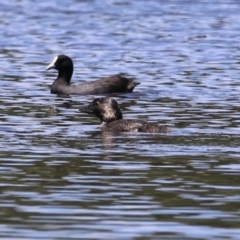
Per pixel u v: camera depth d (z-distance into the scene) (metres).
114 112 20.75
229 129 20.34
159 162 16.88
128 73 30.44
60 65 27.92
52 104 24.56
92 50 36.31
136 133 19.67
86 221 13.20
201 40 39.56
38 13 50.66
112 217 13.41
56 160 17.03
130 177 15.78
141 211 13.73
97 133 19.77
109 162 16.88
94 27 44.28
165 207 13.95
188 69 31.14
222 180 15.60
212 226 12.98
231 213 13.64
